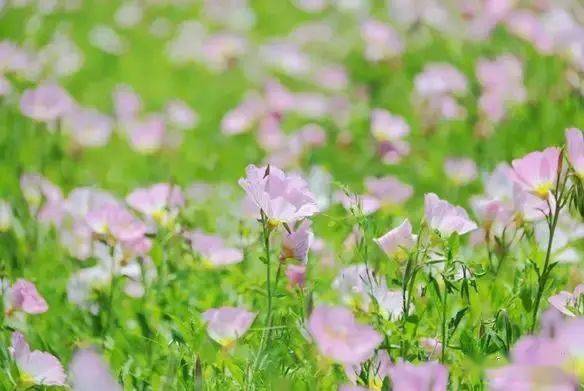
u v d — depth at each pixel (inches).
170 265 90.3
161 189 92.9
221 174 114.6
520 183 82.3
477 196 104.0
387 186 95.4
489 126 117.6
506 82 122.6
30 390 81.8
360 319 82.9
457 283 84.4
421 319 83.4
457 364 80.2
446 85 127.3
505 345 80.4
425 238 83.0
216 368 81.6
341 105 133.9
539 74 127.9
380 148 113.8
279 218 81.0
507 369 74.0
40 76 142.0
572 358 73.9
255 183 80.9
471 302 84.3
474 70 138.1
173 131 126.5
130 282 90.9
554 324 79.6
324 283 89.0
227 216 99.9
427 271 86.2
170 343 84.0
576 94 117.7
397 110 133.2
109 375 77.2
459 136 119.7
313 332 76.8
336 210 98.3
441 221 82.9
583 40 122.2
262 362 80.8
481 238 87.9
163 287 88.9
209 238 90.4
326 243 93.0
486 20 142.8
